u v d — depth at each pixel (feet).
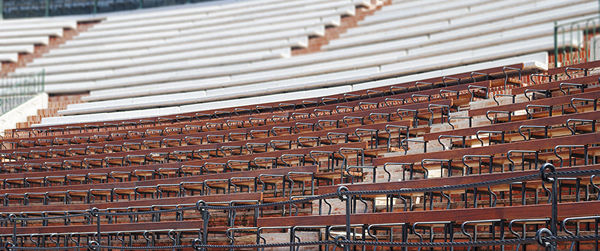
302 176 120.78
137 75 286.87
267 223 99.25
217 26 329.31
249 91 219.00
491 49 206.08
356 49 250.57
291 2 329.93
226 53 289.74
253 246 81.46
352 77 204.85
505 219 76.64
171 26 336.29
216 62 279.69
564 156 98.99
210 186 136.26
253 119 179.83
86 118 222.07
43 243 128.06
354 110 174.60
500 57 195.52
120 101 235.61
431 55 223.71
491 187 95.55
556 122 107.45
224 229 110.32
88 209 136.26
